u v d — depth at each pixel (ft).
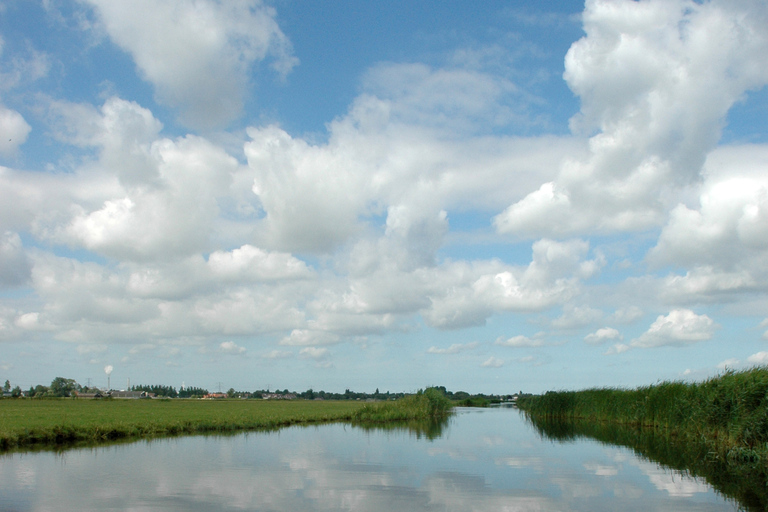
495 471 64.13
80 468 65.72
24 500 47.16
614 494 50.55
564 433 121.29
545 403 204.44
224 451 84.23
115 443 97.19
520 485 54.85
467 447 91.25
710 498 48.85
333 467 67.00
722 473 63.05
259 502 46.39
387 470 64.64
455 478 59.06
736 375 79.41
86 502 46.34
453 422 171.53
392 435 116.88
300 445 94.27
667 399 108.47
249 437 110.63
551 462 72.08
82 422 119.96
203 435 115.96
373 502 46.60
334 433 122.93
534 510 44.04
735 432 74.64
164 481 56.54
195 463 70.28
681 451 85.05
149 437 110.63
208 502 46.34
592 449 87.97
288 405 328.29
